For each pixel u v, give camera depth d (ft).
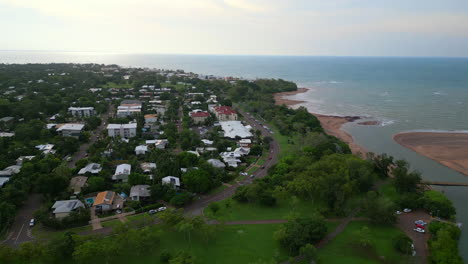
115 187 371.76
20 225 297.53
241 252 259.60
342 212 326.44
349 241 282.36
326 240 283.59
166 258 243.40
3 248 224.74
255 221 313.53
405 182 375.25
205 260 247.50
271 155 513.86
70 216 295.48
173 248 263.49
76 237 251.19
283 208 340.80
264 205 345.51
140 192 348.59
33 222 297.74
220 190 385.09
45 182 335.06
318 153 458.50
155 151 473.26
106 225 299.38
